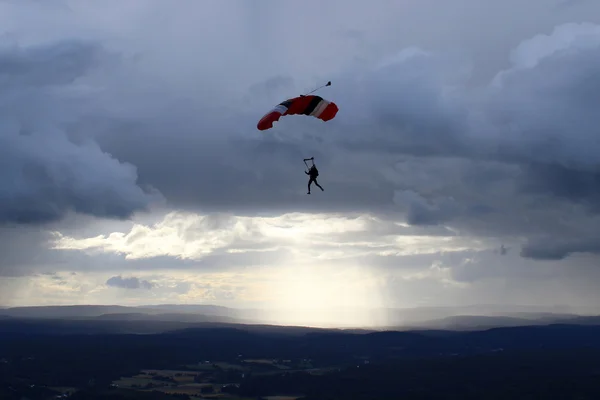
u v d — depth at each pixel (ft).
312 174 290.97
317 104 336.90
